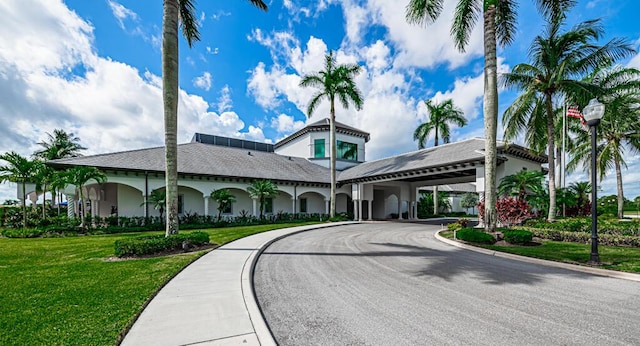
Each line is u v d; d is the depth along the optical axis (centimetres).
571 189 2066
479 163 1697
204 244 1052
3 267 707
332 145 2534
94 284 554
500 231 1152
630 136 2034
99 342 326
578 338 371
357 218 2731
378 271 731
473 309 470
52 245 1097
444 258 895
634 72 1708
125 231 1644
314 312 460
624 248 985
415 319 430
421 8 1267
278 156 3111
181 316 404
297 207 2734
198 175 2017
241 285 556
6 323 375
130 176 1816
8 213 1964
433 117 3259
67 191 1664
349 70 2473
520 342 360
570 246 1030
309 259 884
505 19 1369
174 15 1011
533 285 604
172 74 998
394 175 2264
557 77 1512
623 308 471
